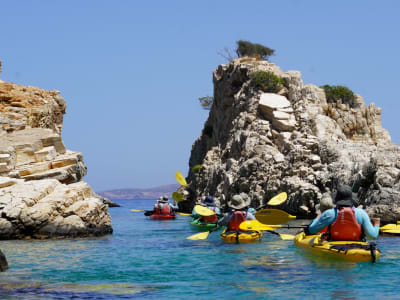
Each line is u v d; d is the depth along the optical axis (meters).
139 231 21.47
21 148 22.34
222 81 43.31
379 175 24.11
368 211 22.50
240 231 16.58
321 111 34.69
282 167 30.41
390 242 15.56
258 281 9.69
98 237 18.36
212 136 46.38
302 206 26.59
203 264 11.84
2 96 29.62
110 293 8.80
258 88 36.75
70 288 9.23
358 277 9.88
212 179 38.88
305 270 10.71
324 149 29.53
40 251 14.27
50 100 34.12
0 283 9.70
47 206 17.81
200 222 24.97
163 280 9.95
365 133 36.81
